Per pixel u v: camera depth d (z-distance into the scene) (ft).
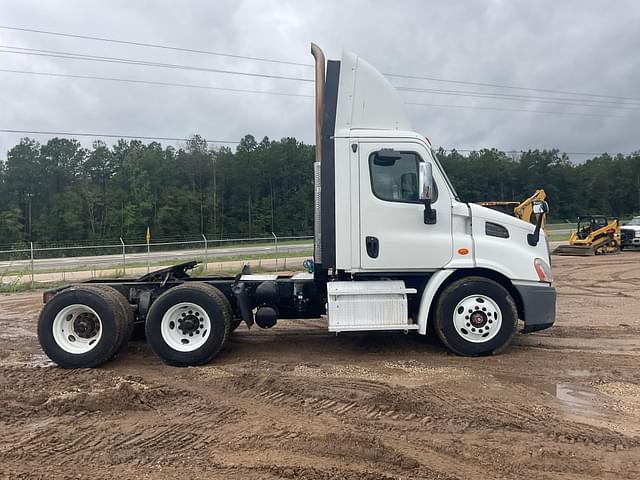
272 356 22.43
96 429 14.56
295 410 15.88
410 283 22.25
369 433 14.05
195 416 15.49
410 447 13.17
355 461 12.50
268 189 269.85
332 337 26.21
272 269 68.03
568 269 62.54
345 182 21.08
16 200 247.50
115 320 20.68
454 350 21.56
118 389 17.13
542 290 21.77
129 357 22.41
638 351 22.74
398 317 20.76
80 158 266.77
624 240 92.48
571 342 24.44
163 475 11.91
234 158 266.77
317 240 22.65
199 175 259.19
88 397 16.70
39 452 13.15
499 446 13.19
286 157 270.26
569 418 14.97
